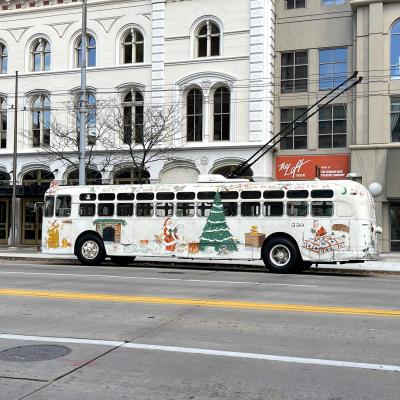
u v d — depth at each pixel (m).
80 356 6.13
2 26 31.59
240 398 4.77
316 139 27.08
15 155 28.11
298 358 6.07
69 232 19.75
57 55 30.41
